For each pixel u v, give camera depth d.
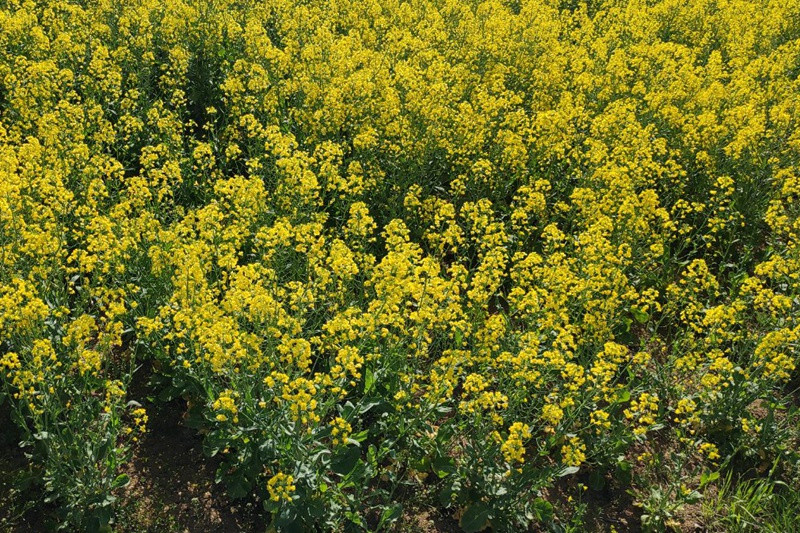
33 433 5.02
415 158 8.17
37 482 4.71
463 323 5.38
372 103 8.87
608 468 5.52
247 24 10.59
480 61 11.27
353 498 4.59
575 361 6.18
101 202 6.62
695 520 5.27
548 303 5.73
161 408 5.51
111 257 5.45
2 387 5.19
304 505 4.43
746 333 6.79
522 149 8.04
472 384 4.86
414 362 5.45
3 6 11.04
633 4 15.30
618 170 7.55
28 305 4.59
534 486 4.79
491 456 4.81
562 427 5.11
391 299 5.24
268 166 7.89
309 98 8.77
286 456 4.52
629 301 6.97
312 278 6.15
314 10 12.23
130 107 8.39
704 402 5.93
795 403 6.42
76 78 9.36
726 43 13.98
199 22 10.48
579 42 13.48
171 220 7.19
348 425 4.29
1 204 5.13
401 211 7.79
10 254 5.26
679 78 10.72
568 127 8.77
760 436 5.78
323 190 7.94
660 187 8.89
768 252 7.71
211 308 5.09
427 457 5.07
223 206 7.27
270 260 5.87
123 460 4.61
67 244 6.39
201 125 9.41
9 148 6.47
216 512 4.84
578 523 4.87
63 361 5.00
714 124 8.97
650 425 5.57
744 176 8.54
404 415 5.10
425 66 10.74
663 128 9.53
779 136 9.32
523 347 5.18
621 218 7.27
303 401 4.21
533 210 7.91
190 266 5.22
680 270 7.96
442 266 7.47
